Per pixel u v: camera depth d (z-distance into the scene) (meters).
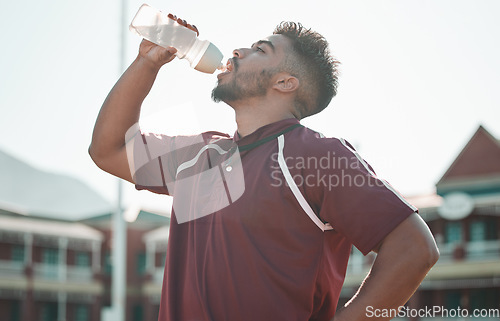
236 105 1.79
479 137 28.86
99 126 1.89
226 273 1.56
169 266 1.69
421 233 1.49
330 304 1.63
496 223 27.91
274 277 1.54
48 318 34.72
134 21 1.83
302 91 1.78
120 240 20.72
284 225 1.56
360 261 30.69
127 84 1.85
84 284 35.81
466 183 28.77
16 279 33.59
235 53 1.81
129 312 36.88
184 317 1.62
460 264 27.88
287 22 1.86
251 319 1.53
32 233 34.59
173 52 1.81
